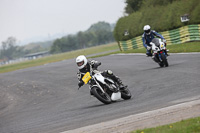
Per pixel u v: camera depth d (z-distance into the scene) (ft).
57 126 90.48
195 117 66.90
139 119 75.56
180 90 106.01
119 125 73.97
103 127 75.51
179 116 70.79
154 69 181.88
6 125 112.16
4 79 331.16
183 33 323.98
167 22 350.84
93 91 108.99
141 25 411.54
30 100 172.96
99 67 267.59
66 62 451.53
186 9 323.78
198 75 128.57
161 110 80.02
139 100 104.47
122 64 256.93
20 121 114.21
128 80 165.68
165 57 175.32
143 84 141.49
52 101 153.69
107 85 108.17
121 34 472.03
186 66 162.91
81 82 111.55
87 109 109.09
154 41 179.73
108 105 107.14
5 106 169.58
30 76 313.12
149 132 62.13
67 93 170.30
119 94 109.09
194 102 80.74
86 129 77.36
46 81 246.06
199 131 57.57
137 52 357.00
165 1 403.34
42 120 106.73
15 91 222.48
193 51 234.58
